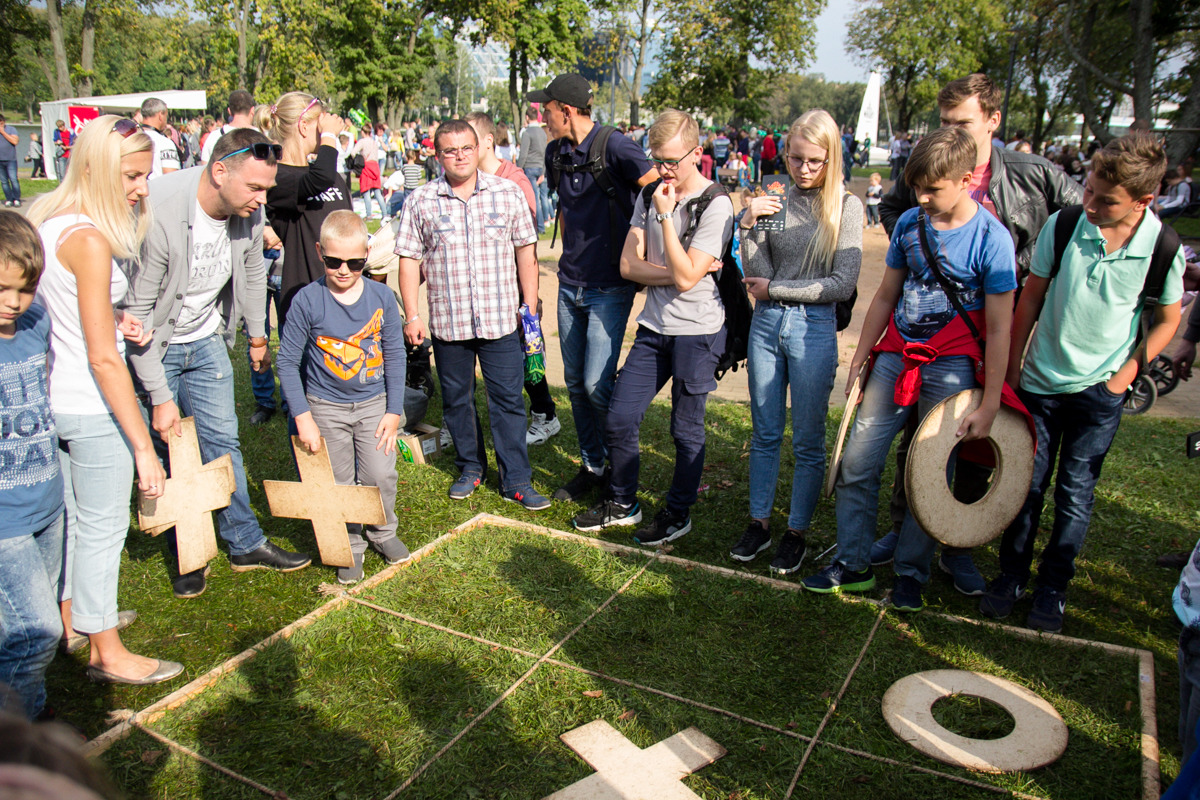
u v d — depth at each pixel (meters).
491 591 3.80
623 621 3.54
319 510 3.80
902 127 55.00
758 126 43.53
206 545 3.77
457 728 2.91
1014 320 3.40
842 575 3.71
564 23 40.34
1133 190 2.89
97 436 2.90
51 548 2.72
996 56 49.56
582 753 2.77
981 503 3.31
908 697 3.03
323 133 4.63
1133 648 3.27
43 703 2.77
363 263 3.59
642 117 47.03
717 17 38.34
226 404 3.86
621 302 4.47
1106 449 3.35
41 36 34.19
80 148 2.75
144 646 3.42
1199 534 4.30
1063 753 2.75
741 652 3.33
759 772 2.70
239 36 29.47
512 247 4.53
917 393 3.42
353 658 3.31
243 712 3.02
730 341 4.05
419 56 40.75
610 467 4.38
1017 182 3.53
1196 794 1.69
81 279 2.69
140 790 2.64
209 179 3.45
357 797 2.61
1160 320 3.12
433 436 5.50
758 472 4.02
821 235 3.55
